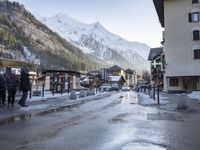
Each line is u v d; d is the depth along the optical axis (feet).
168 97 92.68
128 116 39.01
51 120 34.53
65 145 21.42
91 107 53.57
